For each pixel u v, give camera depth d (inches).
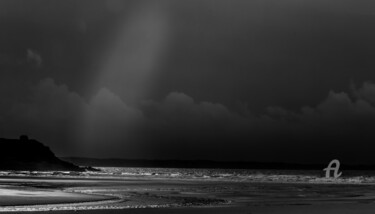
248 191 3125.0
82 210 1713.8
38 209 1722.4
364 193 3031.5
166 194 2640.3
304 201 2317.9
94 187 3181.6
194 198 2390.5
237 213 1750.7
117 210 1743.4
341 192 3137.3
